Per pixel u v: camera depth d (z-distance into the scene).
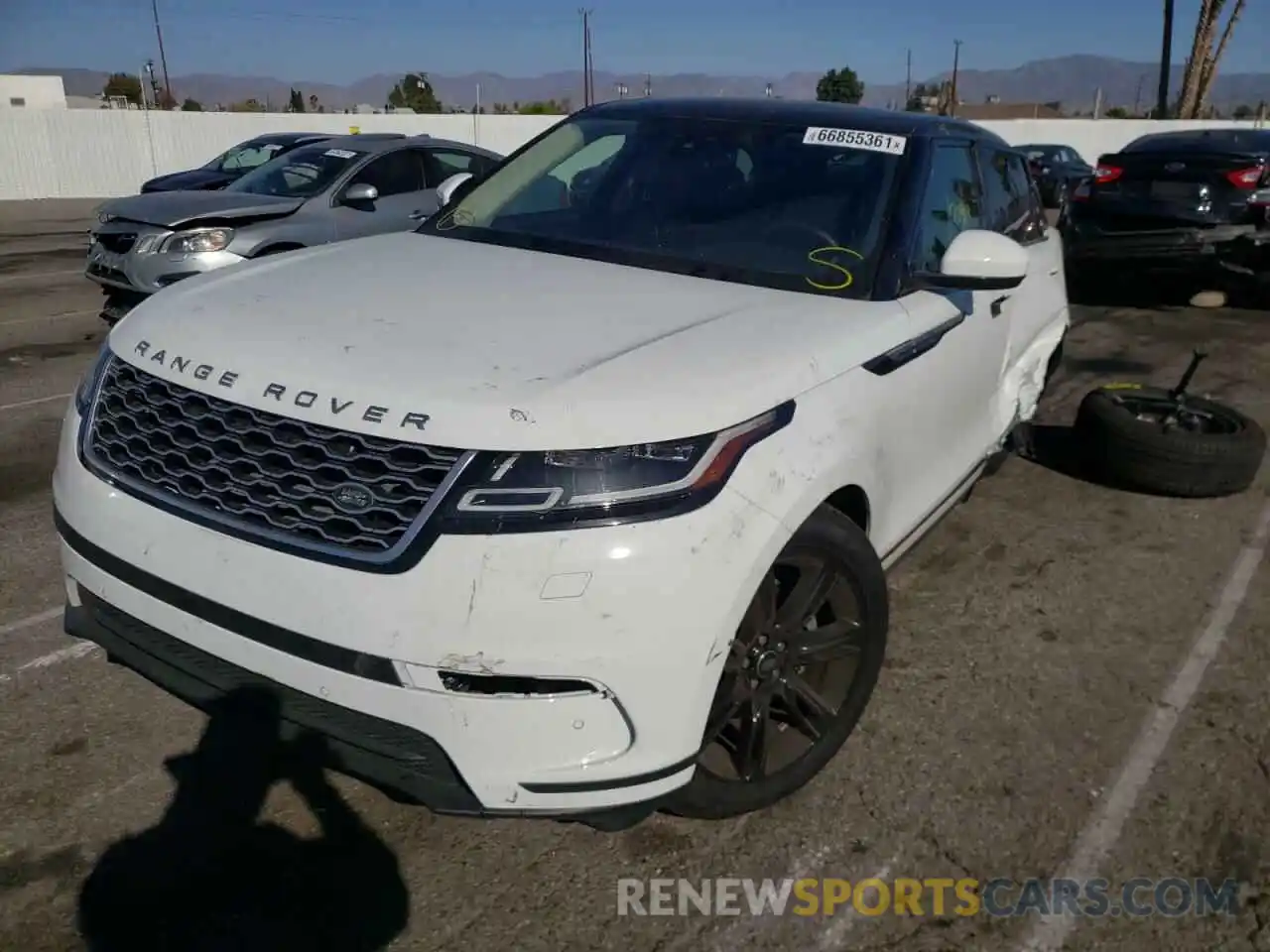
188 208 8.20
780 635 2.76
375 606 2.23
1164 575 4.56
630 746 2.38
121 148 24.86
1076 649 3.91
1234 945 2.57
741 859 2.79
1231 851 2.88
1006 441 4.85
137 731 3.21
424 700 2.25
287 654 2.34
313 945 2.45
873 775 3.12
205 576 2.41
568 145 4.20
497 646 2.22
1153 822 2.98
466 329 2.69
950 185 3.98
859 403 2.90
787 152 3.85
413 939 2.48
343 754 2.40
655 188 3.82
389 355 2.50
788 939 2.54
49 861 2.66
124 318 2.98
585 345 2.63
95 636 2.78
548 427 2.27
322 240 8.65
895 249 3.43
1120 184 10.27
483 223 3.93
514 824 2.88
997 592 4.33
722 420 2.44
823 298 3.24
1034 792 3.08
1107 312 10.46
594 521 2.26
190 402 2.54
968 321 3.72
